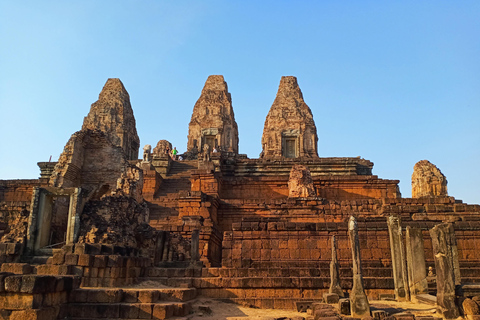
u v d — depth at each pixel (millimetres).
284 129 44469
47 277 10438
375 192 32875
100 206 16875
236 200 27797
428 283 14984
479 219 20703
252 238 18047
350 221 12719
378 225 18000
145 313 11445
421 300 13891
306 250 17844
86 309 11547
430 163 26703
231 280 15453
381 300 15047
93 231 15633
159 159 35406
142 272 15812
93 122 46375
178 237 18906
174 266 17000
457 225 18766
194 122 46781
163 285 15102
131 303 11844
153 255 17344
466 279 16500
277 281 15461
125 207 17453
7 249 15203
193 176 31281
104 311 11500
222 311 13695
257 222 18438
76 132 25125
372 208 25109
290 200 26844
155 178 30672
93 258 13641
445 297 11812
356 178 33000
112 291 11930
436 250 12508
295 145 44406
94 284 13445
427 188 25734
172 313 11773
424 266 14812
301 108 45625
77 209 16094
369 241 17891
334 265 14484
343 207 25641
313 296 15273
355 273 12172
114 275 13633
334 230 18062
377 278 15648
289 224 18156
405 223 18469
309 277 15586
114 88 48906
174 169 36906
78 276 12492
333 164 37250
